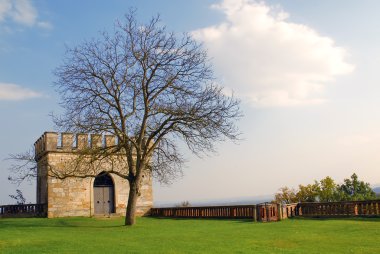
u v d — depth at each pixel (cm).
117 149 2920
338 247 1591
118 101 2880
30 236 2125
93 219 3566
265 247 1636
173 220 3303
